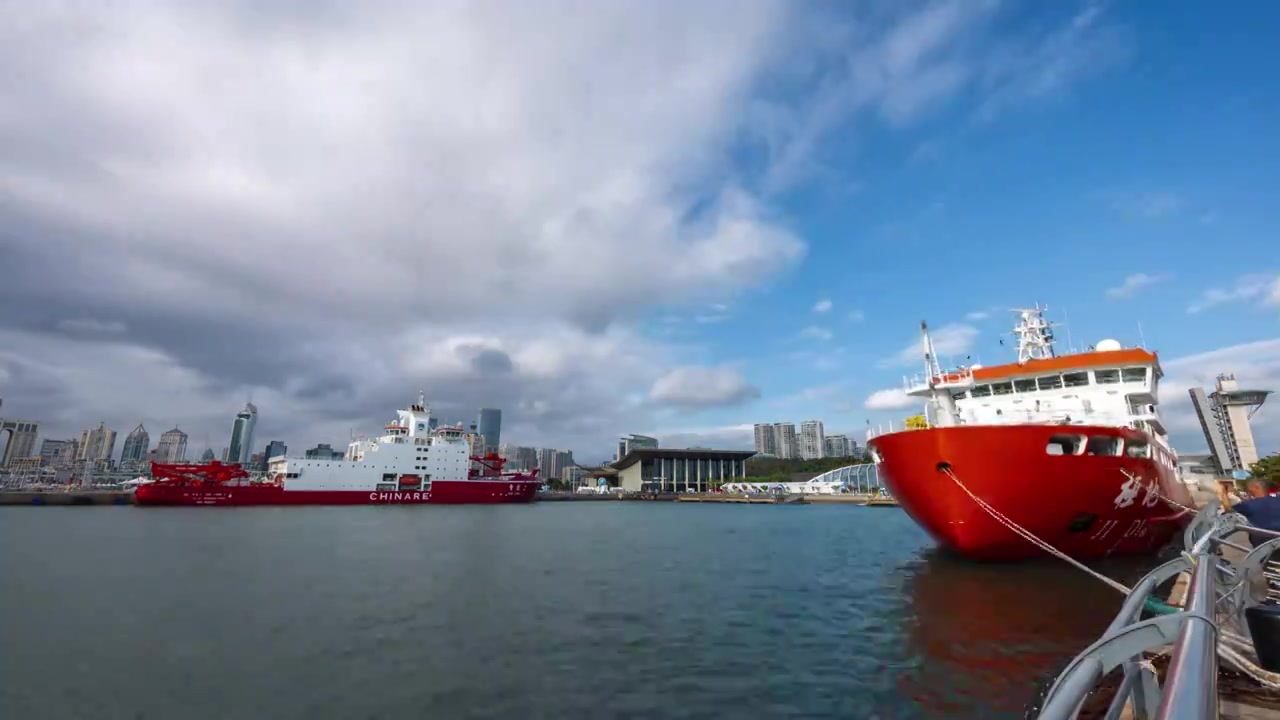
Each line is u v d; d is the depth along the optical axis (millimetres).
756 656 16719
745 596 25453
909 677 14688
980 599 21688
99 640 19000
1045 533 23016
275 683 15117
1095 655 3789
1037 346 35906
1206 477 49125
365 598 25531
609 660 16594
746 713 12898
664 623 20672
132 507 105438
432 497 120062
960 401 32188
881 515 103438
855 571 31875
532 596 25875
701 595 25781
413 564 36250
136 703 13984
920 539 52406
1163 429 33750
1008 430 21438
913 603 21938
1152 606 8750
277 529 62875
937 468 22781
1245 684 7434
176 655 17391
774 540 52531
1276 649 4914
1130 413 27984
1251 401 94688
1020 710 12594
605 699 13828
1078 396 29109
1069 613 19641
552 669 15930
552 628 20141
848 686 14266
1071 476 21922
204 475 110875
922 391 32250
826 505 153250
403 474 119500
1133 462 23953
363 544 47938
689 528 70188
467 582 29578
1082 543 24234
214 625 20844
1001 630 18078
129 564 36000
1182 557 6910
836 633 18875
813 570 32812
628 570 33781
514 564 36500
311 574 32281
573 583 29266
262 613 22625
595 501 196125
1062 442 22938
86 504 122875
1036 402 30000
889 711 12766
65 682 15312
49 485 199500
